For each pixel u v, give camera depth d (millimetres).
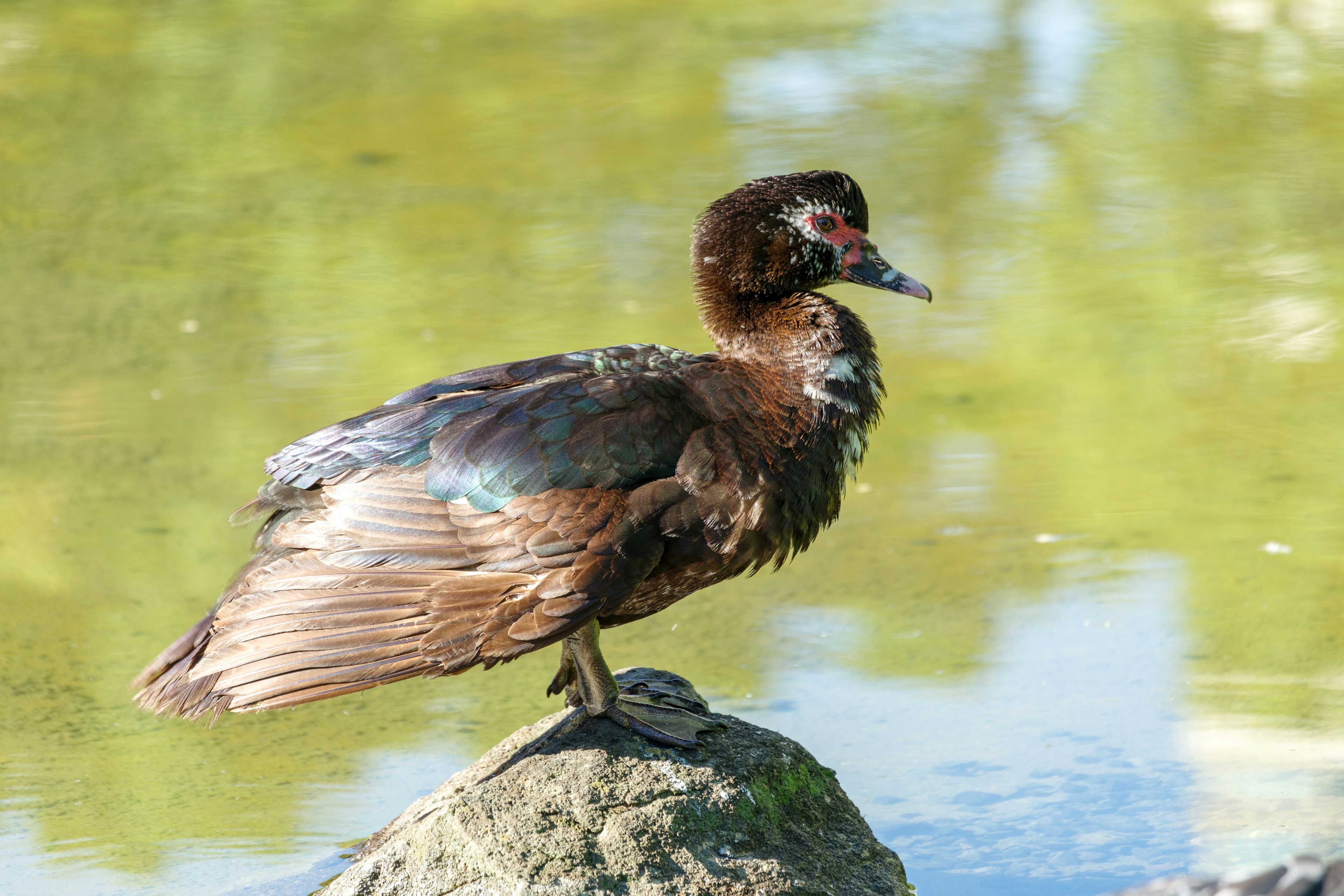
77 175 21562
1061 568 12133
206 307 17547
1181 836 8367
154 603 11688
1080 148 22484
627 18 29266
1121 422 14883
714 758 7766
